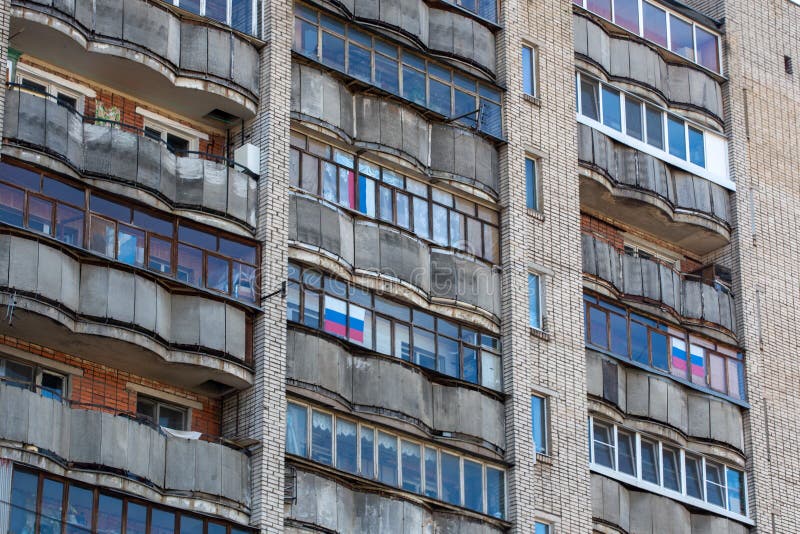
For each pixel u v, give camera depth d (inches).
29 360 2207.2
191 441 2219.5
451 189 2573.8
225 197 2331.4
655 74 2888.8
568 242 2677.2
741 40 3034.0
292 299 2365.9
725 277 2888.8
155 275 2239.2
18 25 2241.6
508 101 2672.2
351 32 2536.9
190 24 2379.4
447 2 2647.6
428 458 2427.4
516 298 2573.8
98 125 2260.1
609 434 2662.4
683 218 2856.8
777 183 2989.7
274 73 2428.6
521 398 2529.5
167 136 2397.9
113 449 2143.2
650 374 2721.5
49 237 2162.9
